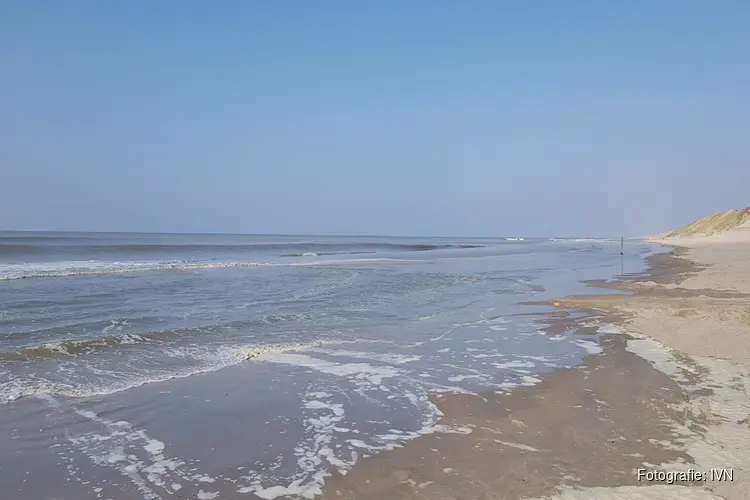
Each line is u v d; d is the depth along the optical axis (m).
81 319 11.58
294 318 12.21
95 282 19.45
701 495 3.78
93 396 6.52
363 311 13.34
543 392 6.62
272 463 4.66
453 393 6.65
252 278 22.34
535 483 4.10
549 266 30.58
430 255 47.28
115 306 13.59
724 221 84.19
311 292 17.36
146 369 7.77
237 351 8.85
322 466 4.58
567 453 4.68
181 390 6.80
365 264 32.88
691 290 16.14
